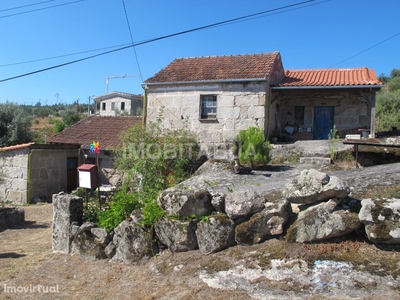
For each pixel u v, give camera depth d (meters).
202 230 4.79
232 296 3.74
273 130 14.29
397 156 9.34
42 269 5.55
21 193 14.44
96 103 49.16
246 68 13.73
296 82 13.78
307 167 9.14
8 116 21.78
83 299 4.43
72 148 15.87
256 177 8.12
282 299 3.54
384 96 23.59
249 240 4.58
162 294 4.14
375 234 3.92
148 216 5.21
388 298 3.29
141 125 12.17
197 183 7.81
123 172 10.73
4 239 7.98
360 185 5.54
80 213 6.36
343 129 14.62
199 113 13.71
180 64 15.62
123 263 5.29
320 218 4.26
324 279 3.70
